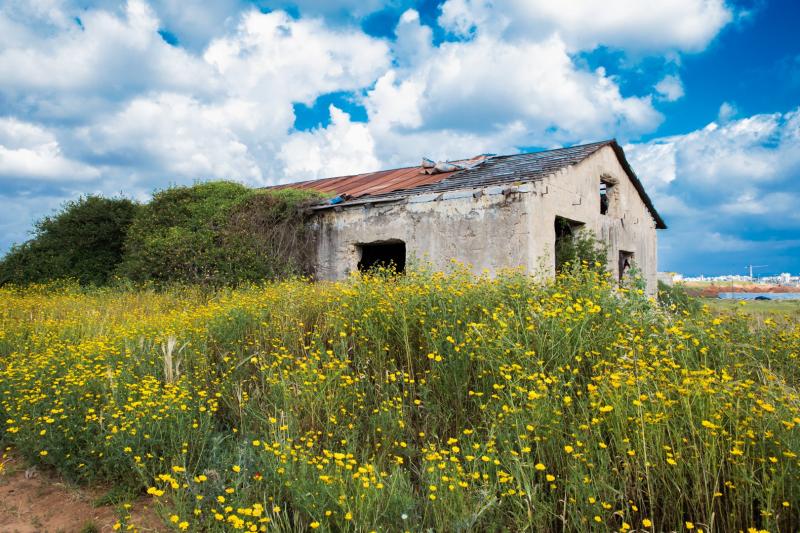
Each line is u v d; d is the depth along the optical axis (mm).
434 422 4152
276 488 3303
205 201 14133
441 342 4824
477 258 10680
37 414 4508
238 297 8312
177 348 5586
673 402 3287
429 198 11430
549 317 4527
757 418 3203
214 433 4266
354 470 3443
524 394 3723
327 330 5918
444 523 2887
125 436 3967
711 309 6059
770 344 4875
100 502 3736
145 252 12930
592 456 3150
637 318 5012
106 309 9328
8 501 3848
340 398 4367
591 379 3994
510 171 12148
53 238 16094
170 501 3588
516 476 3018
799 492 2744
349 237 12812
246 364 5367
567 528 2891
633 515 3020
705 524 2746
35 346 6621
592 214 13000
